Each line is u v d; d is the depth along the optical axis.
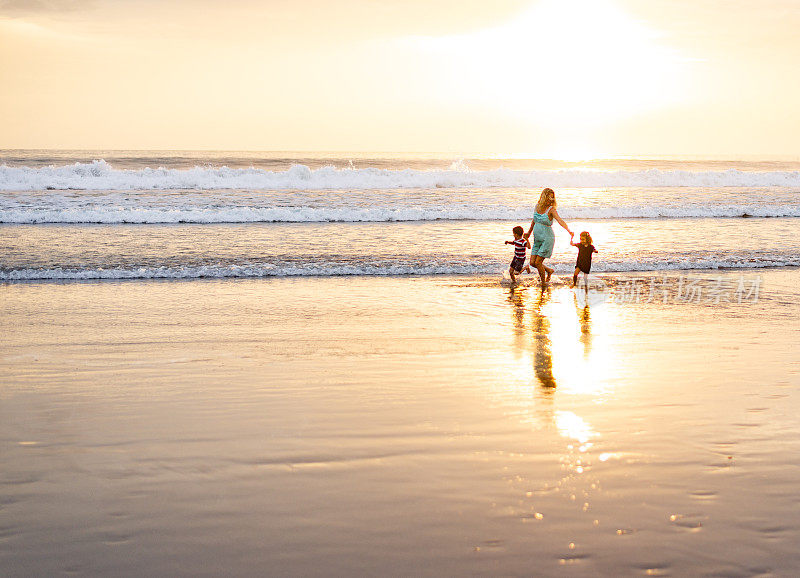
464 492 3.44
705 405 4.95
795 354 6.65
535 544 2.94
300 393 5.21
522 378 5.70
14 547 2.89
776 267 12.83
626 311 9.01
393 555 2.84
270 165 47.38
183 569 2.73
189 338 7.19
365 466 3.77
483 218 19.94
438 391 5.29
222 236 15.88
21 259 12.38
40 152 89.12
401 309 9.02
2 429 4.36
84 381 5.54
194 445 4.09
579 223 19.36
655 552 2.88
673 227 18.52
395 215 19.53
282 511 3.23
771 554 2.86
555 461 3.85
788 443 4.17
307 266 12.08
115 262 12.27
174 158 49.09
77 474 3.65
